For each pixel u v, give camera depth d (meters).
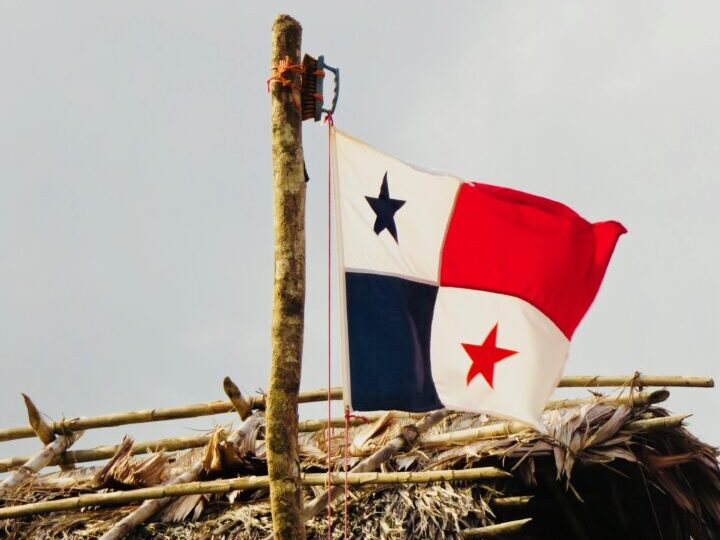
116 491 9.59
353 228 8.30
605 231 8.56
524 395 8.09
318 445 9.67
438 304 8.33
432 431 9.39
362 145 8.46
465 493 8.61
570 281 8.45
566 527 9.66
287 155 8.09
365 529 8.58
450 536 8.41
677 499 8.92
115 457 9.80
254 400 10.27
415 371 8.05
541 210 8.51
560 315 8.38
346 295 8.13
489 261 8.42
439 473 8.59
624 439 8.80
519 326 8.30
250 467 9.52
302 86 8.30
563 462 8.64
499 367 8.19
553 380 8.19
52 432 10.59
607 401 9.11
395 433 9.37
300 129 8.21
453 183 8.55
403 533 8.47
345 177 8.41
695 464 9.28
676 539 9.50
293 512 7.40
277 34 8.34
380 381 7.97
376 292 8.19
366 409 7.91
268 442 7.51
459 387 8.12
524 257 8.45
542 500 9.47
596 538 9.64
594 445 8.77
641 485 9.34
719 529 9.41
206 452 9.54
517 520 8.70
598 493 9.40
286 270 7.83
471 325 8.30
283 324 7.72
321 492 8.88
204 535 8.86
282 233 7.92
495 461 8.80
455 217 8.51
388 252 8.31
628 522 9.60
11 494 9.78
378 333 8.09
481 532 8.41
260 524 8.75
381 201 8.42
